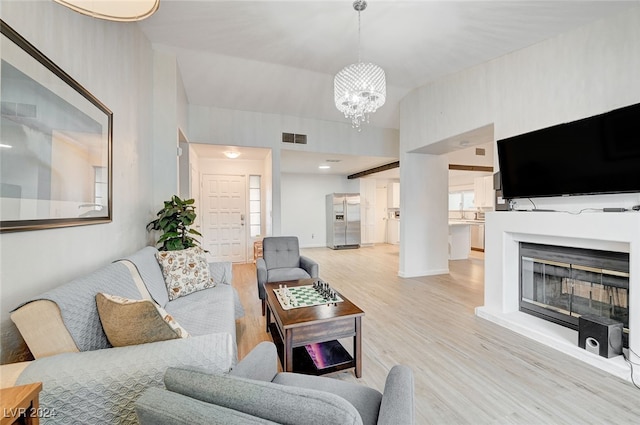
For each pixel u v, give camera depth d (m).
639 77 2.07
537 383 1.81
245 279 4.64
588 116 2.32
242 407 0.62
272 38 2.98
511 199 2.88
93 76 1.82
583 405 1.60
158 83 3.23
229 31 2.85
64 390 0.90
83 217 1.63
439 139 3.85
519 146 2.67
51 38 1.39
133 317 1.10
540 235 2.57
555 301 2.63
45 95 1.30
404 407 0.83
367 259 6.48
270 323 2.58
